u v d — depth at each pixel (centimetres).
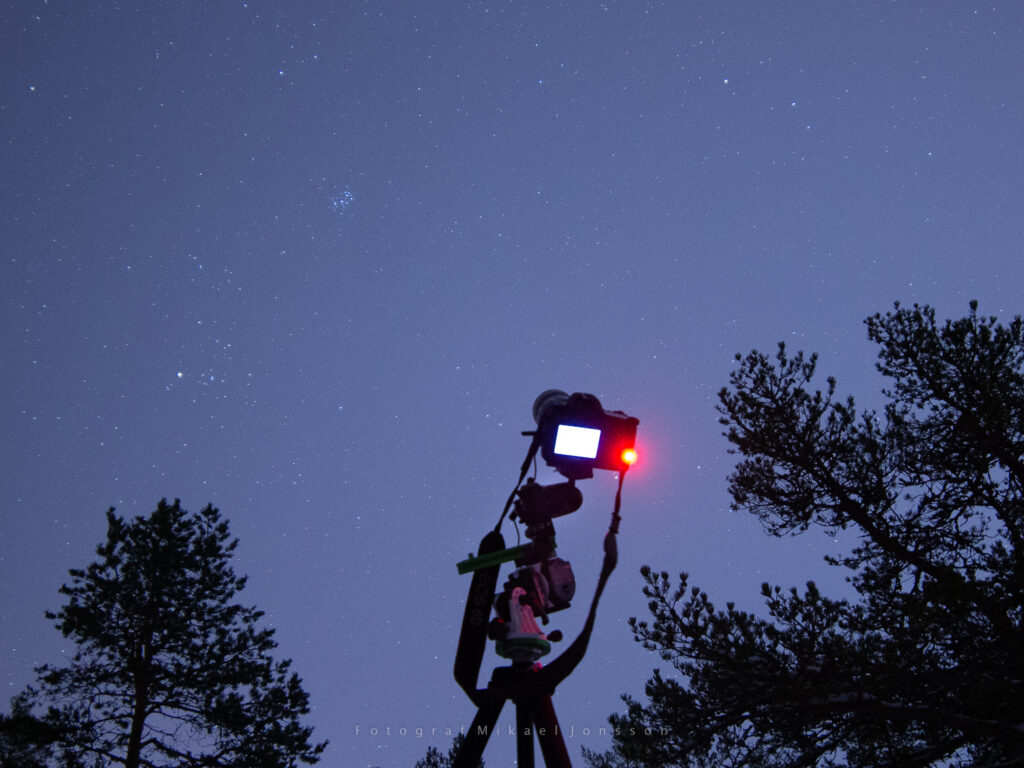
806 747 916
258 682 1900
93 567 1964
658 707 915
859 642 917
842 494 1130
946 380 1169
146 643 1895
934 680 927
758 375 1198
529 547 286
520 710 270
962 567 1044
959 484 1145
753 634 863
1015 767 809
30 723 1711
